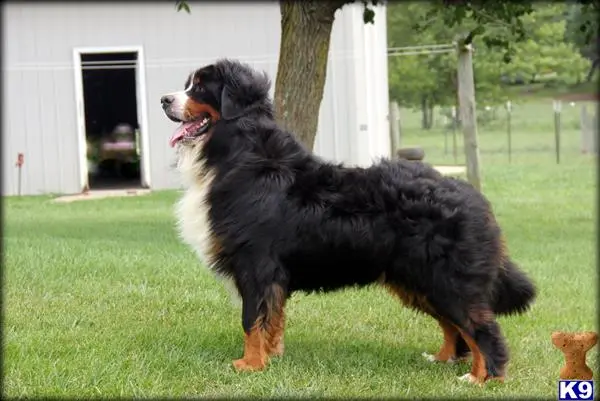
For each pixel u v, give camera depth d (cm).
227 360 592
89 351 609
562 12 3061
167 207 1580
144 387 537
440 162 2575
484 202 546
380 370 575
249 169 557
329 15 933
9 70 1872
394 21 2858
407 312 734
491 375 539
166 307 751
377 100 1931
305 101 939
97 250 1015
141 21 1895
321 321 711
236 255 556
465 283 529
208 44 1909
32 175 1906
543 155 2864
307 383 543
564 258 1023
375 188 543
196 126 573
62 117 1900
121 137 2189
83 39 1888
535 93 4622
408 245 531
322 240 543
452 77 2906
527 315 730
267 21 1897
